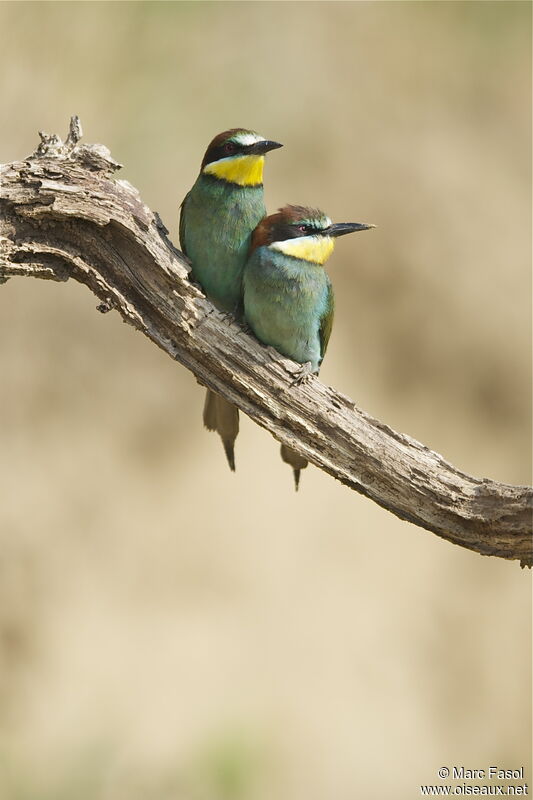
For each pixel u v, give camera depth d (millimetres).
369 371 14758
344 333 14797
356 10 15664
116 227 6508
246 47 14508
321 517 13883
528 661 13883
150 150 13258
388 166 15258
